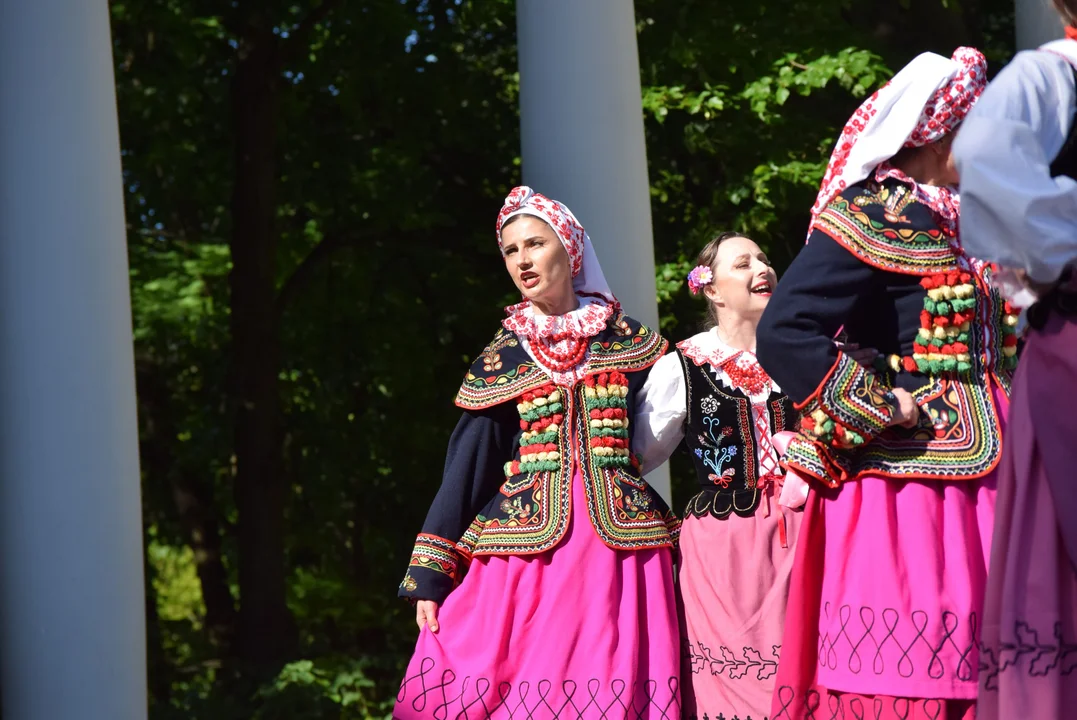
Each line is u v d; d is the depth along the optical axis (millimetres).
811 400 2215
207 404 10836
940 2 8492
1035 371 1842
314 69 9508
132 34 9500
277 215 9969
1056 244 1743
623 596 2885
